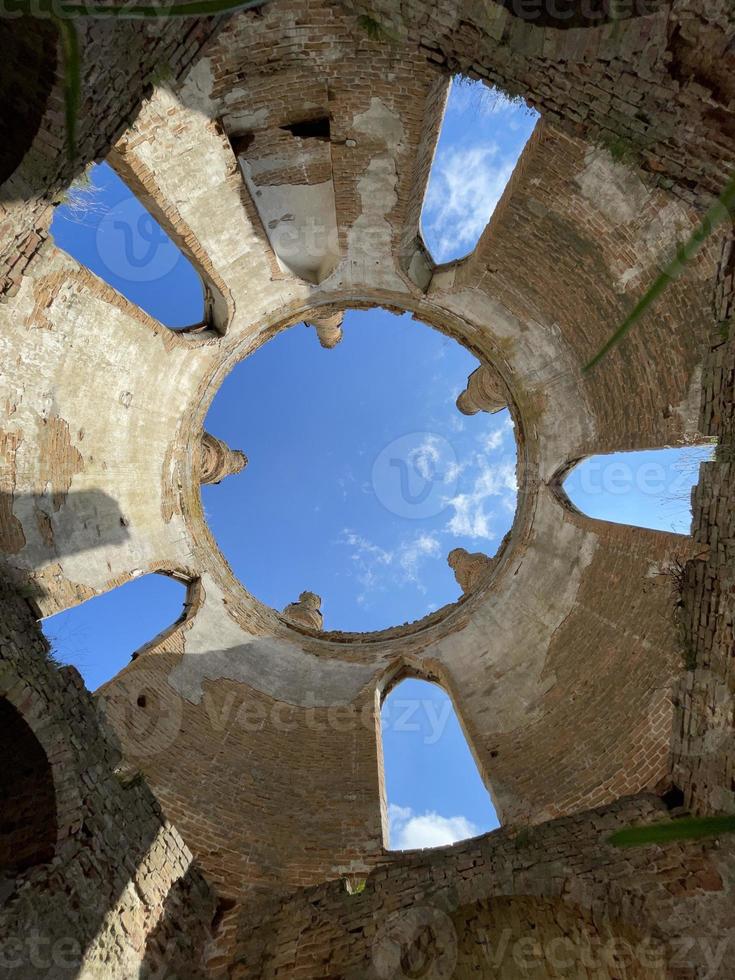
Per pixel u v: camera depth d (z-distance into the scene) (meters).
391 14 4.99
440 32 4.81
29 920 4.63
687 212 5.94
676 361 7.27
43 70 4.27
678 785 5.75
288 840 6.86
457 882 5.34
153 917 5.20
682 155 4.77
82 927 4.72
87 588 8.04
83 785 5.32
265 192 8.12
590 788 6.67
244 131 7.09
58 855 4.95
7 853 5.05
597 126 4.89
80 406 8.20
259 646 10.75
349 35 5.91
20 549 7.12
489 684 9.78
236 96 6.50
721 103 4.25
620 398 8.64
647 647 7.44
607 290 7.84
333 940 5.13
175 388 10.05
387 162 7.79
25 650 5.75
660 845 5.12
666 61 4.15
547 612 9.95
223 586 11.05
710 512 5.55
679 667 6.64
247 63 6.13
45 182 5.01
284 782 7.94
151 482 10.09
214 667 9.76
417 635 11.36
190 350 9.81
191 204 7.66
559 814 6.64
